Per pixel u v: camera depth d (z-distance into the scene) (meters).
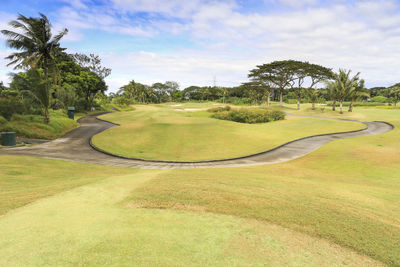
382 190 6.71
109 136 22.61
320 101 86.00
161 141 20.75
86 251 2.82
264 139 22.08
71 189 5.95
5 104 22.55
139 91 118.94
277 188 6.30
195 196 5.23
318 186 6.89
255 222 3.89
